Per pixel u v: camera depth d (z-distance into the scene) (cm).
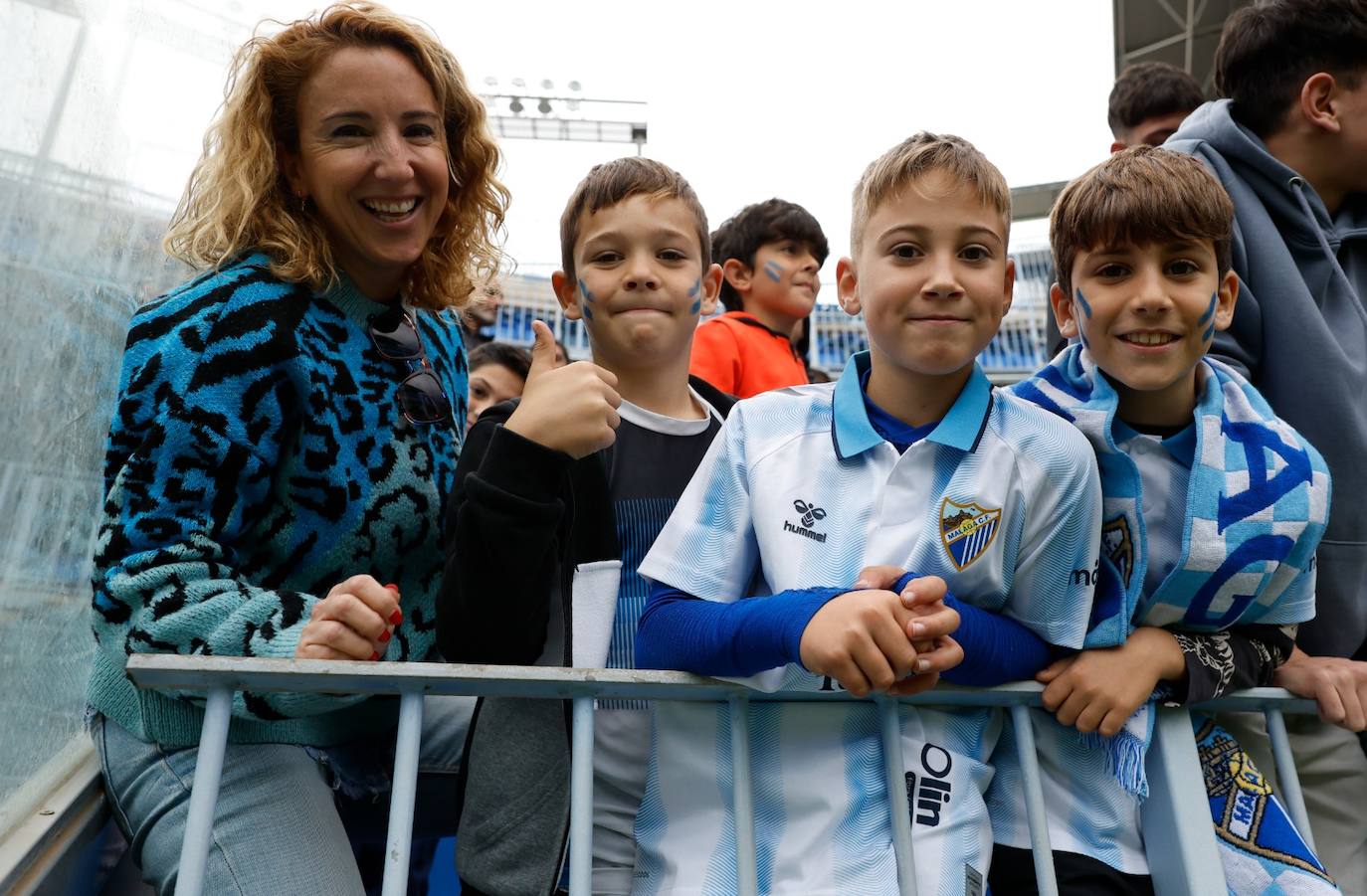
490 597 148
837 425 162
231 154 179
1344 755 193
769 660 137
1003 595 156
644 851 152
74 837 172
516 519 146
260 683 131
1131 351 165
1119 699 150
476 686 135
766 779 149
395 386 183
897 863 138
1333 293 207
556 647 159
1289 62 220
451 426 192
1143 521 162
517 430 152
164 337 162
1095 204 169
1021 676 151
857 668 131
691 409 208
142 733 162
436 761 209
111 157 212
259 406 164
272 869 154
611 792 165
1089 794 161
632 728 167
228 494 161
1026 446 158
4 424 162
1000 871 156
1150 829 158
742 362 330
